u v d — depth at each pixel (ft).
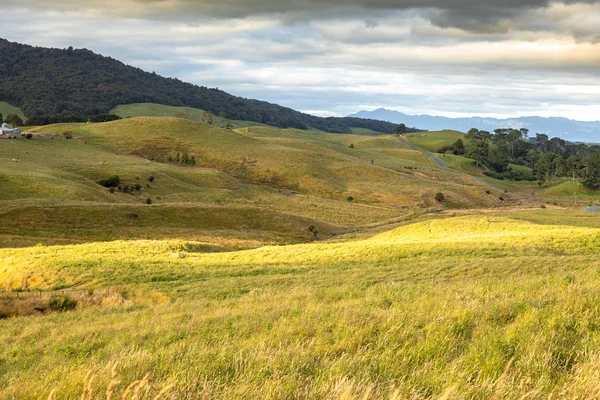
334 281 76.48
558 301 30.73
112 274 98.48
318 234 265.34
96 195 297.74
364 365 22.04
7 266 109.29
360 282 73.56
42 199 246.68
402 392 17.99
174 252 126.72
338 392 17.60
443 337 25.29
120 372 23.68
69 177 332.39
